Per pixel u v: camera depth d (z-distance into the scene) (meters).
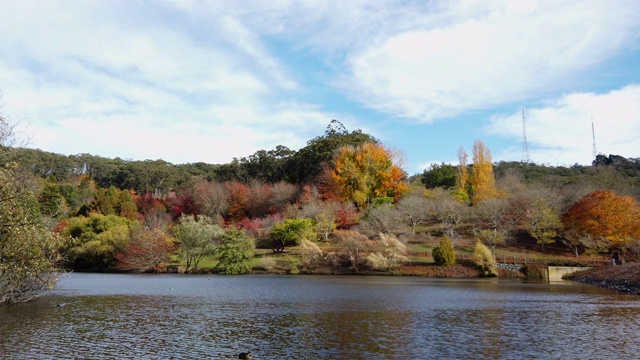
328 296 35.41
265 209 98.38
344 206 83.75
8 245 24.61
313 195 90.75
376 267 62.38
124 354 16.62
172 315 25.70
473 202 90.62
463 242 75.31
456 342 18.70
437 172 113.75
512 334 20.39
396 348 17.66
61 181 140.25
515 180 98.69
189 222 71.12
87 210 97.88
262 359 16.03
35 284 29.88
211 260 73.00
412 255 68.62
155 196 119.56
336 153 102.38
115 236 71.38
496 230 74.12
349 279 54.53
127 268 69.44
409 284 47.19
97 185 143.38
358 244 64.25
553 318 24.84
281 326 22.31
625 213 62.62
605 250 66.50
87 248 72.50
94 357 16.16
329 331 21.08
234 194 100.12
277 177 118.69
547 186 91.00
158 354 16.67
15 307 28.22
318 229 77.44
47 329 21.17
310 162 109.38
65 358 15.95
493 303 31.22
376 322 23.47
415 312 26.97
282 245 77.62
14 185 25.36
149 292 38.22
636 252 62.44
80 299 33.00
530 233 74.62
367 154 96.44
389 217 75.75
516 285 46.84
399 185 94.19
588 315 25.94
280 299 33.28
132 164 161.12
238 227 85.00
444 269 61.72
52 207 87.69
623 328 21.91
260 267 67.12
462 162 103.88
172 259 73.69
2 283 26.17
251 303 31.00
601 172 100.75
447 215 81.38
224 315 25.78
